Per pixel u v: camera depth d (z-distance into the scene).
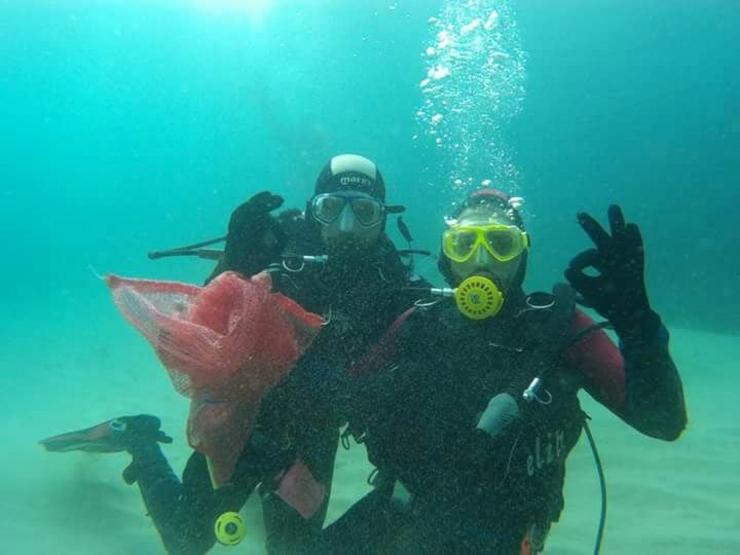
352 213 1.37
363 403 1.08
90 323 6.42
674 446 2.25
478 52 5.01
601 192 15.86
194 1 16.83
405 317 1.17
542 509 0.94
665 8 14.05
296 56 14.96
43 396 3.05
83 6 19.08
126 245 33.47
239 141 24.20
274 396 1.09
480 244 1.03
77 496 1.66
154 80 26.31
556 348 0.95
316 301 1.33
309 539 1.12
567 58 15.86
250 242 1.07
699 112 16.42
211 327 0.93
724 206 9.48
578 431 1.03
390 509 1.00
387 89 15.74
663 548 1.42
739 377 3.73
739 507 1.66
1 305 9.12
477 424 0.92
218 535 0.95
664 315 7.27
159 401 2.97
